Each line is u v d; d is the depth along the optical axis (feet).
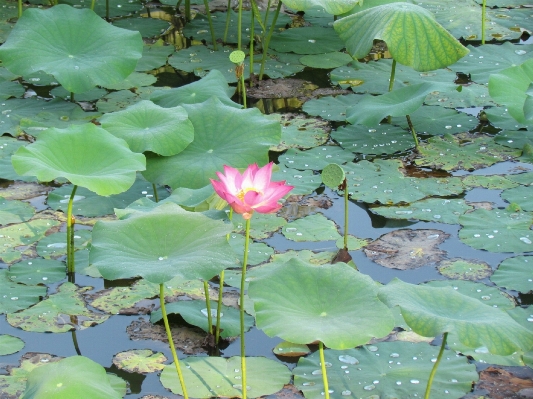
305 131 13.69
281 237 10.63
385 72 16.16
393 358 8.09
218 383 7.75
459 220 10.92
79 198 11.38
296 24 18.78
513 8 19.76
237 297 9.37
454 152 12.93
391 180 12.01
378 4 15.92
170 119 10.94
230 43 17.52
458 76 16.08
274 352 8.42
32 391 6.43
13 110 13.88
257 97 15.17
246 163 10.48
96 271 9.75
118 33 13.83
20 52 13.20
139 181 11.97
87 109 14.19
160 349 8.43
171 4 19.74
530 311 8.88
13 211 10.92
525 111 11.76
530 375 7.94
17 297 9.13
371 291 6.95
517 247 10.23
